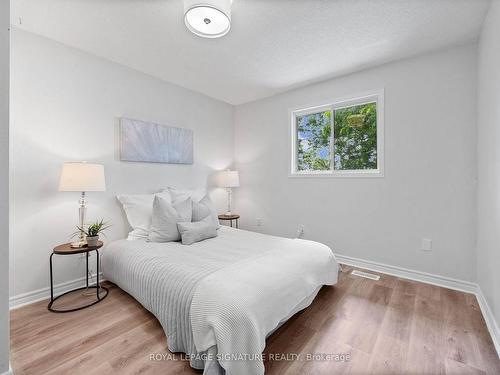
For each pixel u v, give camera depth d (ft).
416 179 8.18
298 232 11.17
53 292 7.23
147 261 6.22
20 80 6.57
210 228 8.12
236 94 11.75
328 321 5.86
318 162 10.87
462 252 7.47
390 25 6.44
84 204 7.25
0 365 3.20
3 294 3.22
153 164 9.75
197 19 5.89
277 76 9.71
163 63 8.63
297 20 6.23
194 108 11.32
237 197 13.46
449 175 7.61
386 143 8.71
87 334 5.39
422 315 6.11
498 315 5.11
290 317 5.71
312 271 6.15
